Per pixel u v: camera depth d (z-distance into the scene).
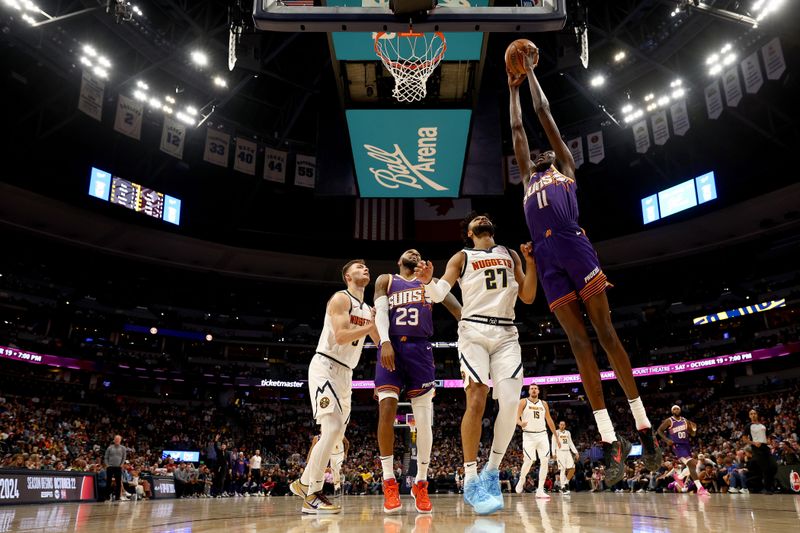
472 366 3.98
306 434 37.66
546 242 3.54
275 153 32.41
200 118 30.61
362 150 16.91
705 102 28.39
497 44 26.66
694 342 38.00
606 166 34.66
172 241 35.00
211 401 38.69
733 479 13.80
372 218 33.44
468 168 18.64
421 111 14.30
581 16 20.83
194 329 39.72
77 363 31.75
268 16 5.43
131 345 37.84
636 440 32.34
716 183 31.83
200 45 25.81
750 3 22.25
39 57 23.80
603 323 3.32
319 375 4.67
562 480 12.42
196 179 35.16
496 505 3.78
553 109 31.72
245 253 37.53
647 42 25.98
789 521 3.21
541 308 43.62
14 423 24.03
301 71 28.89
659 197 34.56
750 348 34.31
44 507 8.28
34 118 28.08
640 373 36.97
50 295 33.81
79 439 25.97
